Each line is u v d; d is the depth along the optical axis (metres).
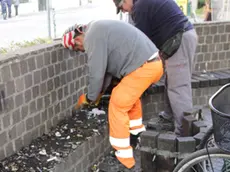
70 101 3.44
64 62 3.23
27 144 2.82
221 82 4.60
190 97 3.52
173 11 3.32
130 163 2.94
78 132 3.14
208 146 2.24
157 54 2.93
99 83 2.88
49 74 3.01
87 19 9.27
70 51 3.31
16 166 2.50
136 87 2.86
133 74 2.83
